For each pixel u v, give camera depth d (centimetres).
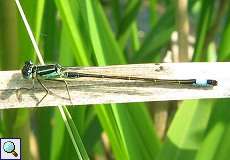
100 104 12
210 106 13
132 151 12
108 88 12
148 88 12
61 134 14
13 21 12
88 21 12
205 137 13
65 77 12
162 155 12
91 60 13
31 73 12
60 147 14
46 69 12
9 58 12
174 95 12
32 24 12
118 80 12
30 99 12
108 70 12
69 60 14
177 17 14
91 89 12
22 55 12
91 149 14
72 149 14
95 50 12
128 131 12
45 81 12
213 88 12
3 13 12
